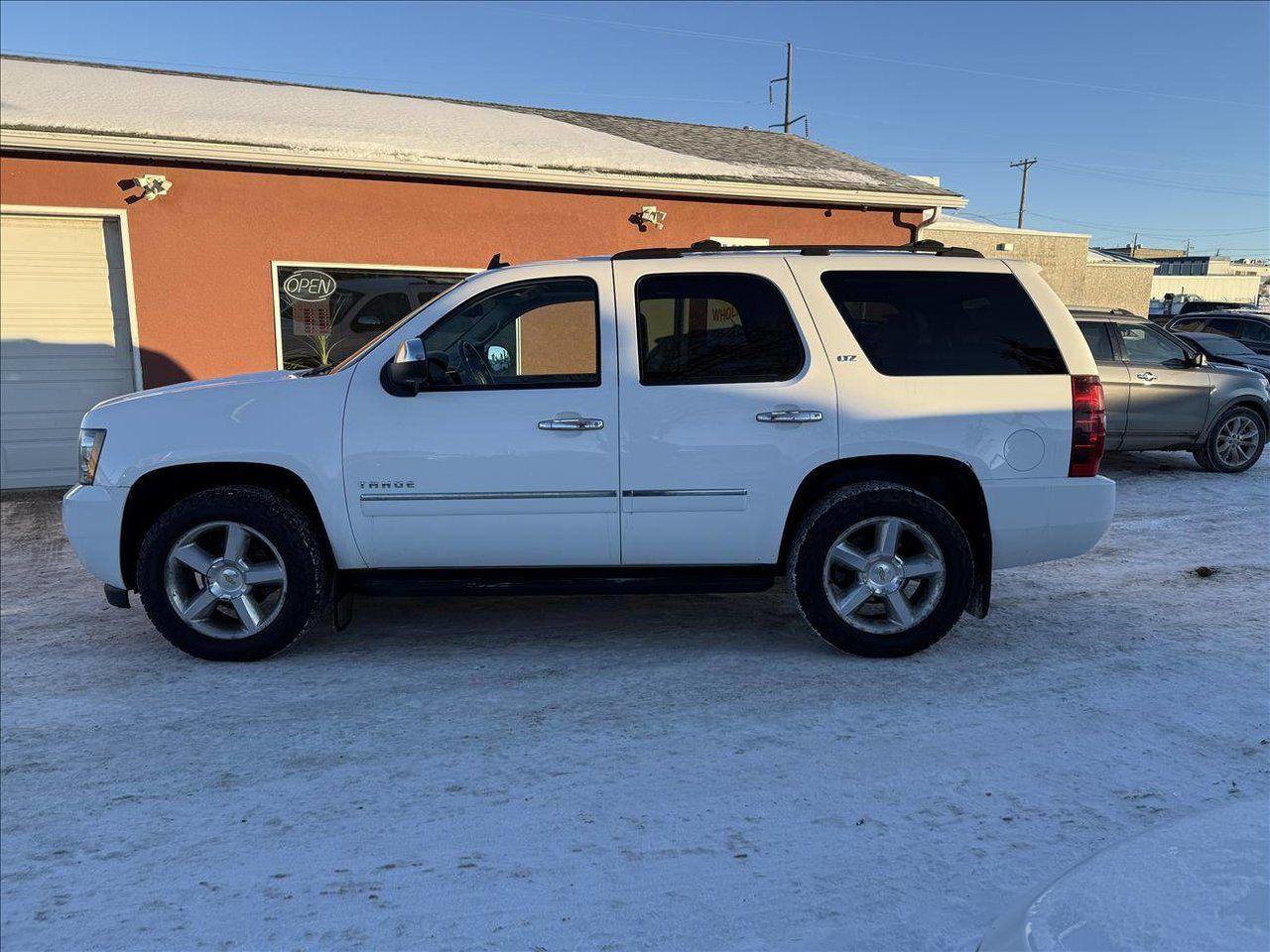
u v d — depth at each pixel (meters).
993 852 2.71
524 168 10.62
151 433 4.27
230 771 3.30
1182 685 4.01
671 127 15.56
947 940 2.32
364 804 3.05
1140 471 10.51
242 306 9.92
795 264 4.36
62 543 7.16
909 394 4.23
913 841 2.78
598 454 4.22
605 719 3.70
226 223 9.73
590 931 2.38
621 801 3.04
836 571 4.45
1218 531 7.33
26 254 9.09
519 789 3.13
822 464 4.27
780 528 4.29
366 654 4.50
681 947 2.31
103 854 2.78
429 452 4.21
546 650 4.55
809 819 2.91
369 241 10.38
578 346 4.31
